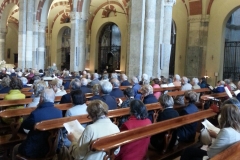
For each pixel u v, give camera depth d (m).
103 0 25.17
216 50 18.73
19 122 4.97
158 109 6.23
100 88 6.06
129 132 3.51
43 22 22.56
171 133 4.61
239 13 23.47
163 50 12.49
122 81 11.01
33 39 22.48
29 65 22.41
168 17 12.59
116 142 3.21
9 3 25.98
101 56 28.30
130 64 11.66
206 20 19.00
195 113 5.22
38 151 4.03
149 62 11.62
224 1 18.17
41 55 22.69
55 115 4.35
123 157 3.64
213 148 3.27
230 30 23.33
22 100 6.18
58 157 3.90
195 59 19.39
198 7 19.05
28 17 22.08
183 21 20.34
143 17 11.41
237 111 3.29
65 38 31.83
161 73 12.69
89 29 28.31
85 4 18.50
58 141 4.21
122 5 24.00
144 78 10.27
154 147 4.85
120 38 26.84
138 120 4.03
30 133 4.12
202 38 19.25
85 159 3.23
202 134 4.62
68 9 28.77
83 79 8.52
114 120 5.29
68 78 13.85
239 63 20.38
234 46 20.08
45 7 22.45
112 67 27.31
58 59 31.39
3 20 27.20
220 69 18.81
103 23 26.92
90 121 4.41
